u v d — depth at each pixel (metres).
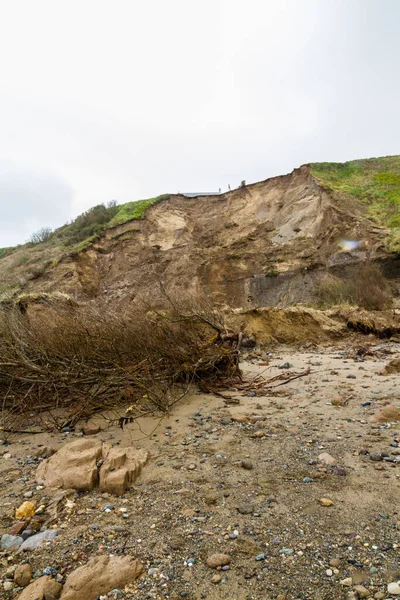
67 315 5.62
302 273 26.41
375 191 30.00
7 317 5.35
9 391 4.54
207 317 6.56
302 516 2.21
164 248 35.41
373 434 3.43
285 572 1.77
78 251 33.41
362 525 2.08
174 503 2.45
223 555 1.88
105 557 1.89
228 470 2.89
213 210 38.59
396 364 6.25
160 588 1.72
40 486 2.78
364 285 18.23
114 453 3.06
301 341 10.91
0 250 44.81
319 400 4.71
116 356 4.98
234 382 5.96
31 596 1.64
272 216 34.09
